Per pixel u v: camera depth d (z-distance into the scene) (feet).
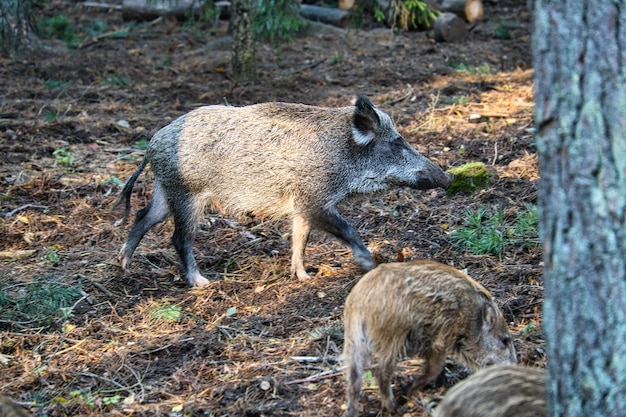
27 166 45.29
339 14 78.79
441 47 72.28
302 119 32.81
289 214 33.04
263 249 36.01
